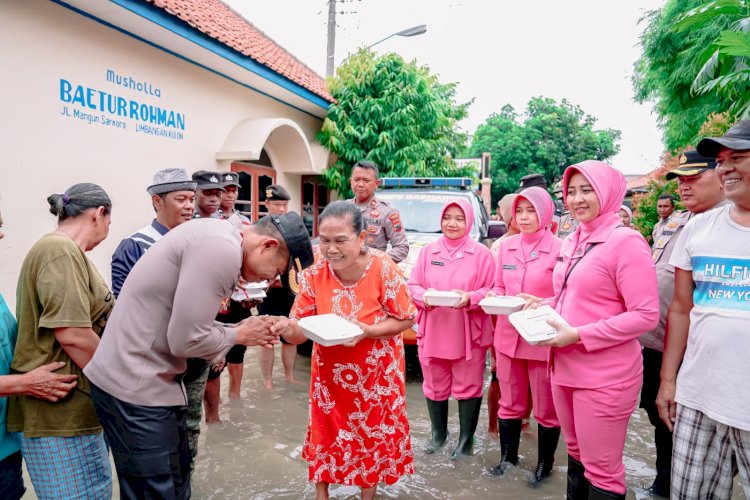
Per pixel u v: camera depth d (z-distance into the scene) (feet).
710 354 6.43
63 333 6.39
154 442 6.19
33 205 14.46
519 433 10.42
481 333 10.78
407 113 30.76
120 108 17.30
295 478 9.88
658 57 37.70
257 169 26.68
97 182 16.53
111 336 6.25
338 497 9.39
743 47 14.44
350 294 8.01
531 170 97.19
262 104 26.30
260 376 15.97
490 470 10.33
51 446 6.54
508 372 10.11
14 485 6.84
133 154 17.98
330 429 8.27
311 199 32.89
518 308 9.07
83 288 6.73
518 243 10.69
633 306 7.30
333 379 8.05
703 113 33.78
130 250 9.23
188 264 5.84
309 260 6.57
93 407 6.67
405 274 15.20
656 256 10.04
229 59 20.70
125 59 17.38
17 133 13.91
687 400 6.77
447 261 11.30
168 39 18.19
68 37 15.23
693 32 34.14
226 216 14.40
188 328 5.81
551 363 8.32
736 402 6.14
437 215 19.47
